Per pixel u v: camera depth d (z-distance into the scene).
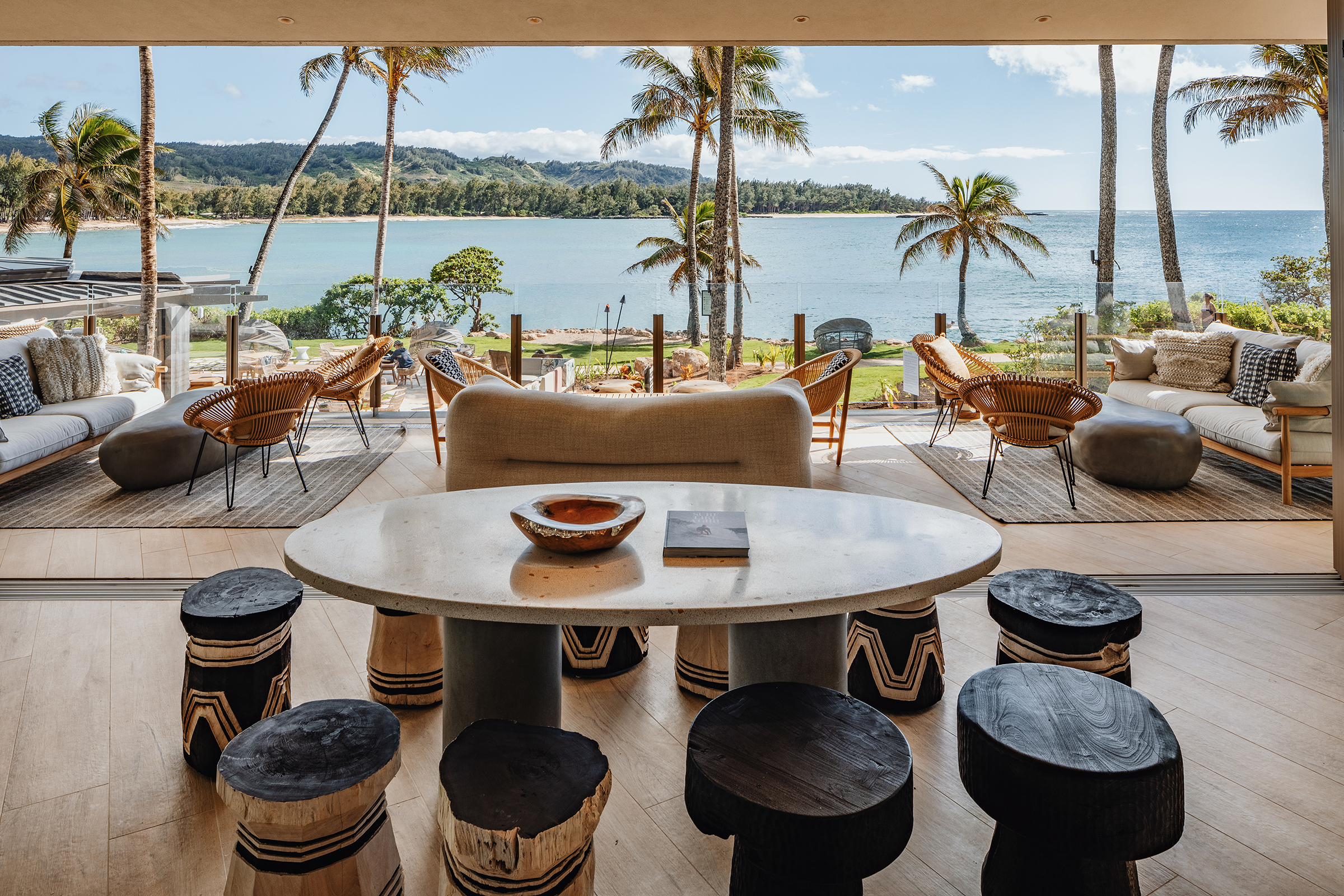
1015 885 1.32
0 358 5.35
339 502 4.70
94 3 4.34
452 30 4.80
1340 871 1.64
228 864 1.68
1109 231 15.71
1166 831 1.14
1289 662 2.58
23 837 1.76
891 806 1.06
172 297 7.14
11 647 2.72
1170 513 4.42
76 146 26.73
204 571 3.54
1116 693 1.35
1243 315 7.32
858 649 2.32
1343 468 3.36
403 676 2.33
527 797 1.14
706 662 2.39
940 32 4.88
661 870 1.67
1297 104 18.33
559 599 1.38
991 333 7.51
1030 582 2.01
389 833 1.46
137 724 2.24
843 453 6.12
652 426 2.93
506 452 2.96
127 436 4.94
